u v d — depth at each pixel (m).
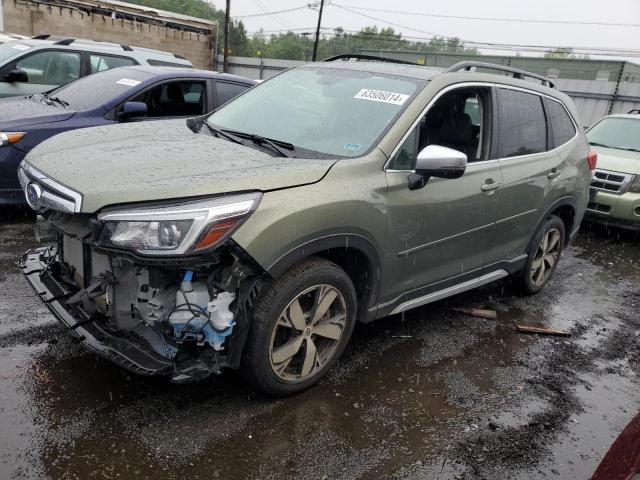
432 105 3.50
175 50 29.06
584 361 4.02
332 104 3.63
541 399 3.43
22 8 22.78
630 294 5.63
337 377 3.40
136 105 5.61
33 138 5.23
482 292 5.18
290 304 2.86
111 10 25.94
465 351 3.95
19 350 3.28
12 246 4.88
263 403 3.03
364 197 3.03
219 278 2.62
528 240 4.67
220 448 2.66
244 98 4.18
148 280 2.58
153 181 2.58
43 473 2.39
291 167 2.91
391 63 4.16
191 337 2.63
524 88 4.43
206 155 3.03
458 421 3.10
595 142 8.51
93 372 3.13
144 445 2.62
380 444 2.83
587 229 8.32
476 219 3.86
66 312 2.83
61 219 2.72
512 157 4.20
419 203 3.37
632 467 1.72
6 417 2.70
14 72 7.15
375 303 3.40
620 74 26.28
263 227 2.59
